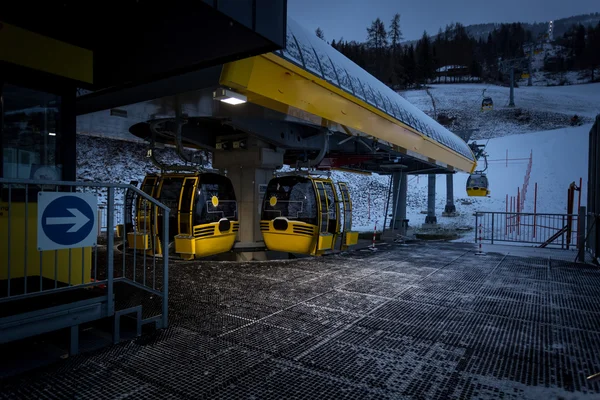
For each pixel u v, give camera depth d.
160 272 7.94
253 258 11.16
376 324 4.72
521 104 74.94
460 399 2.93
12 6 3.91
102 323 4.46
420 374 3.36
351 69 9.16
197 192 9.52
